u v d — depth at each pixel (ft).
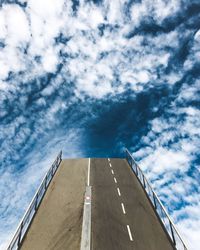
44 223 49.32
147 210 55.11
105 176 78.13
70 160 98.37
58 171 83.46
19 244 41.78
